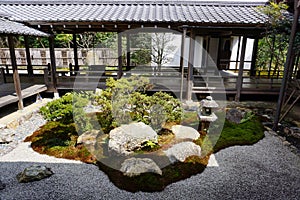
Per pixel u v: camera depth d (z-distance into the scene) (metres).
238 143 3.68
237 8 6.57
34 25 5.62
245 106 5.72
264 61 8.24
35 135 3.93
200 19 5.29
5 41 13.00
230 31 5.48
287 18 5.19
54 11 6.29
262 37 6.26
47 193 2.47
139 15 5.72
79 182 2.68
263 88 6.23
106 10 6.38
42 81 6.82
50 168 2.95
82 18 5.37
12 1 6.88
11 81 6.82
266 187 2.61
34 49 10.99
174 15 5.75
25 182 2.64
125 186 2.62
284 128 4.29
